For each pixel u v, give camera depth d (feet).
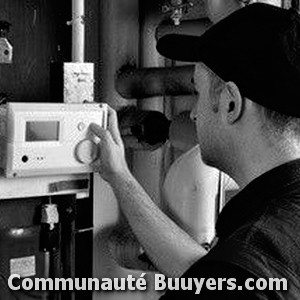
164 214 3.78
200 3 4.09
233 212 2.24
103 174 3.71
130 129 4.09
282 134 2.23
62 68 3.68
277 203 2.13
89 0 4.17
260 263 1.91
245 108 2.28
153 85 4.12
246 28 2.28
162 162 4.50
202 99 2.54
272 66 2.17
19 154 3.40
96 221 4.22
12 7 3.78
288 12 2.33
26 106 3.39
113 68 4.25
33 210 3.74
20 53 3.84
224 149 2.44
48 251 3.79
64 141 3.55
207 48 2.41
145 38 4.37
